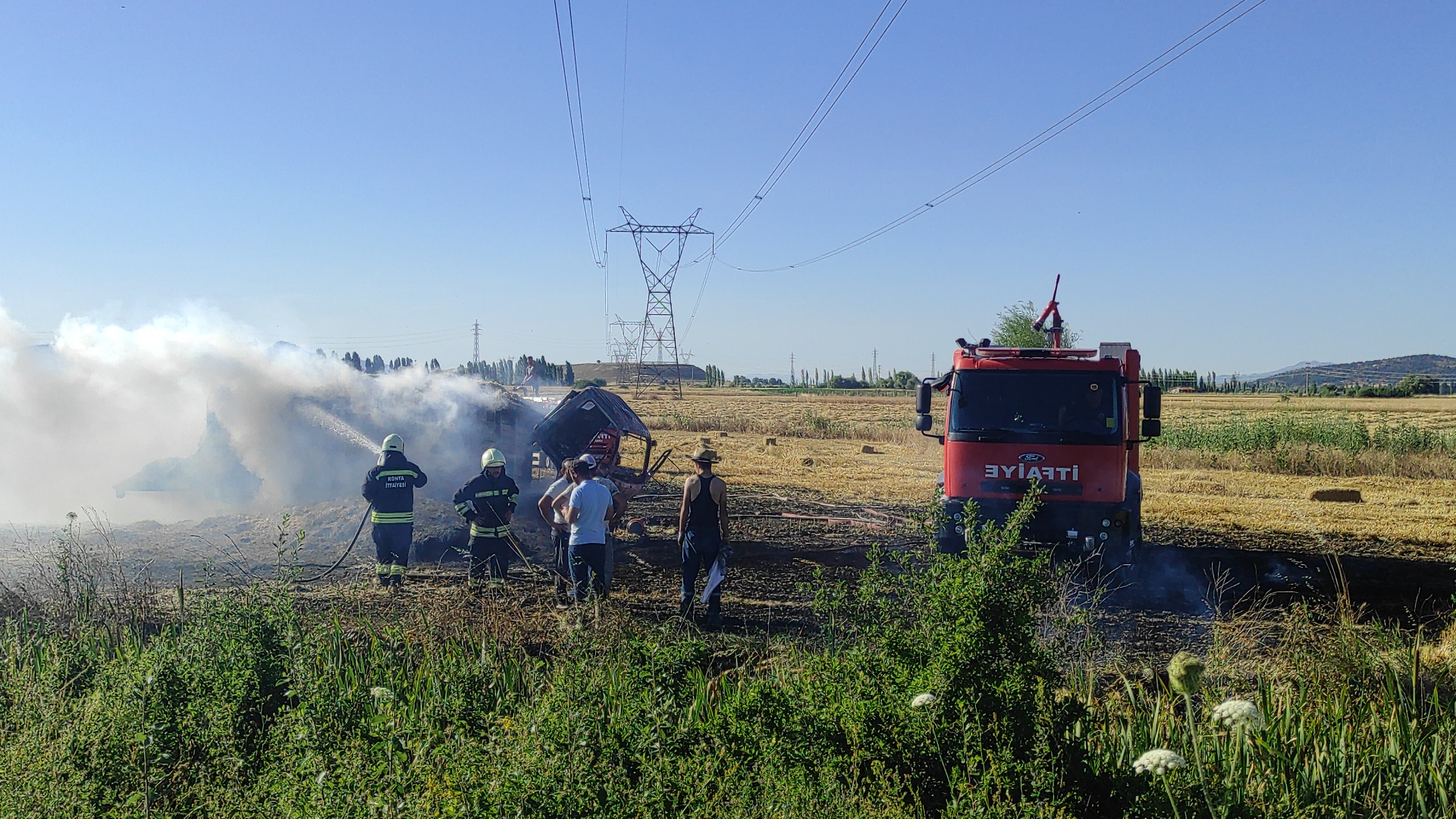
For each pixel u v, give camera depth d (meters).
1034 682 4.59
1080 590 9.78
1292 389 130.12
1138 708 6.03
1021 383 11.05
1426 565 12.33
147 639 7.71
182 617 7.61
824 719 4.51
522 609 8.35
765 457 27.22
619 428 14.12
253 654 5.99
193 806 4.56
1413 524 15.55
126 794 4.64
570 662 5.88
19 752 4.64
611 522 9.49
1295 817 4.36
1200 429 30.20
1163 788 4.21
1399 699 6.18
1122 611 9.67
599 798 3.88
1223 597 10.48
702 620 9.07
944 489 11.25
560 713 4.45
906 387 122.12
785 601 9.90
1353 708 6.08
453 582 10.62
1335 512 16.91
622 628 7.23
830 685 4.85
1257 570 12.05
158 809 4.53
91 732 4.95
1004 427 10.97
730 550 9.12
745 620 9.11
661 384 117.06
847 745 4.43
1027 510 5.02
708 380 156.25
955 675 4.51
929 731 4.32
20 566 10.55
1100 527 10.67
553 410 15.64
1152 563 12.46
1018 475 10.87
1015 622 4.63
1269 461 24.94
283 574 7.48
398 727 4.73
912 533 14.09
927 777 4.30
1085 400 10.91
